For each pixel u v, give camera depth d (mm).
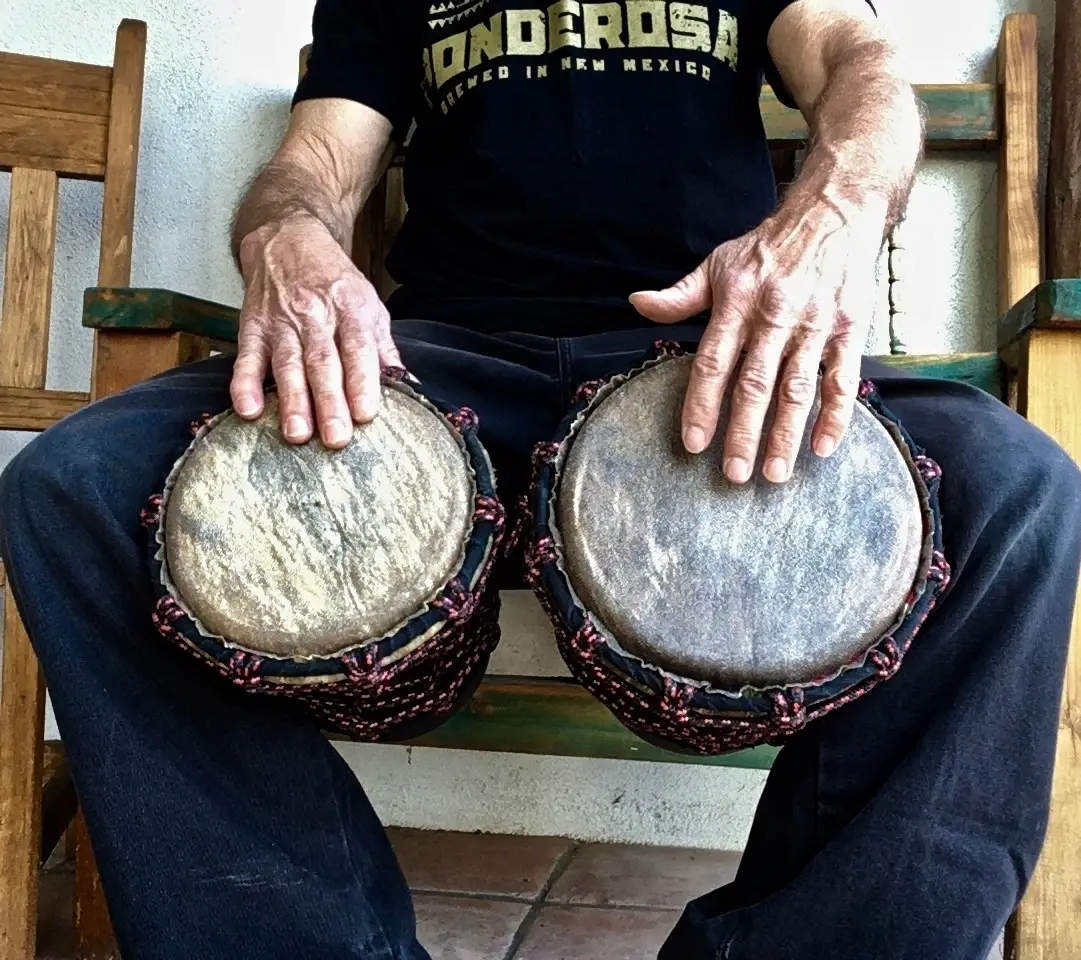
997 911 566
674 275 870
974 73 1271
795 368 579
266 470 603
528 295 891
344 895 600
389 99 1042
